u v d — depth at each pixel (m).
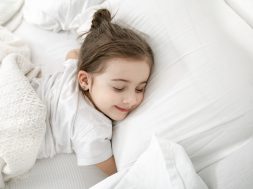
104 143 0.93
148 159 0.77
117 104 0.89
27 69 1.08
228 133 0.77
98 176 0.97
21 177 0.93
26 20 1.30
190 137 0.80
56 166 0.97
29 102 0.89
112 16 1.04
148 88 0.92
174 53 0.89
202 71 0.83
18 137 0.87
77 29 1.18
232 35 0.89
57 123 0.95
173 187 0.71
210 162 0.79
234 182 0.72
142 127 0.86
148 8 0.96
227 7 0.96
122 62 0.86
